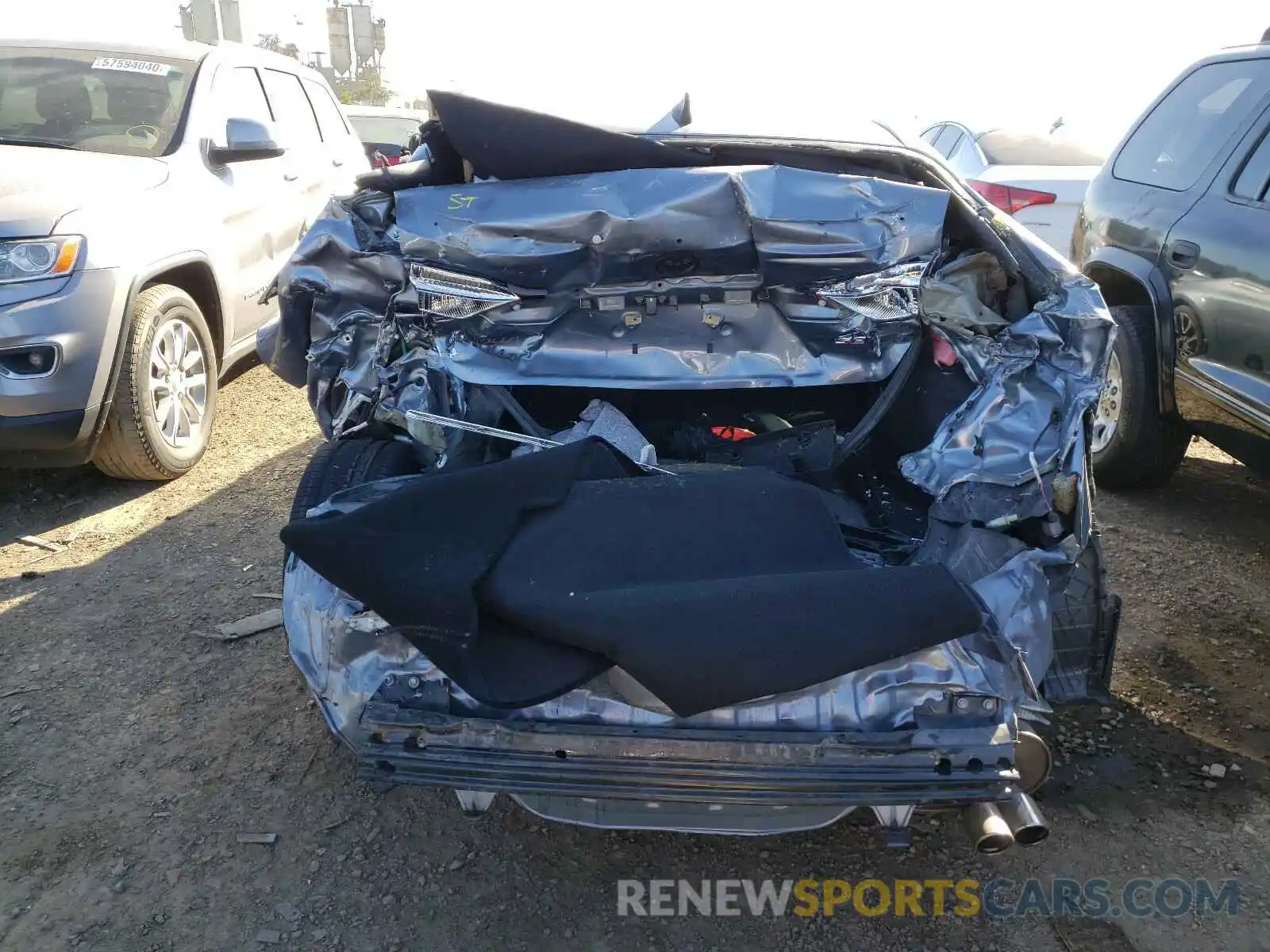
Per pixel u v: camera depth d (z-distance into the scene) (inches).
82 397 166.2
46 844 101.3
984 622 79.5
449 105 101.6
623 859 101.3
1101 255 187.0
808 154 114.8
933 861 101.0
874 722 78.5
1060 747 117.3
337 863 99.9
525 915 94.0
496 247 102.8
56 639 138.8
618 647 71.6
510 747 79.3
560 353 110.4
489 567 78.7
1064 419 90.4
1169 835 103.7
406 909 94.4
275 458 205.8
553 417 128.4
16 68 214.1
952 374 105.6
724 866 100.5
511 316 109.7
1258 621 144.9
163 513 180.1
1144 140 192.1
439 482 83.7
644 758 77.8
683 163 106.5
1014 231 106.3
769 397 128.9
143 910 93.6
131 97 213.8
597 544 82.7
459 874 99.0
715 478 92.4
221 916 93.0
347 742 85.0
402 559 77.1
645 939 91.4
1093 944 90.5
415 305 108.0
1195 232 161.6
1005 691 79.3
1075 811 107.0
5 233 157.8
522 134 103.2
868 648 73.8
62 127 205.2
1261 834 103.7
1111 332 92.2
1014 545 89.4
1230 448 159.0
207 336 201.8
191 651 135.9
